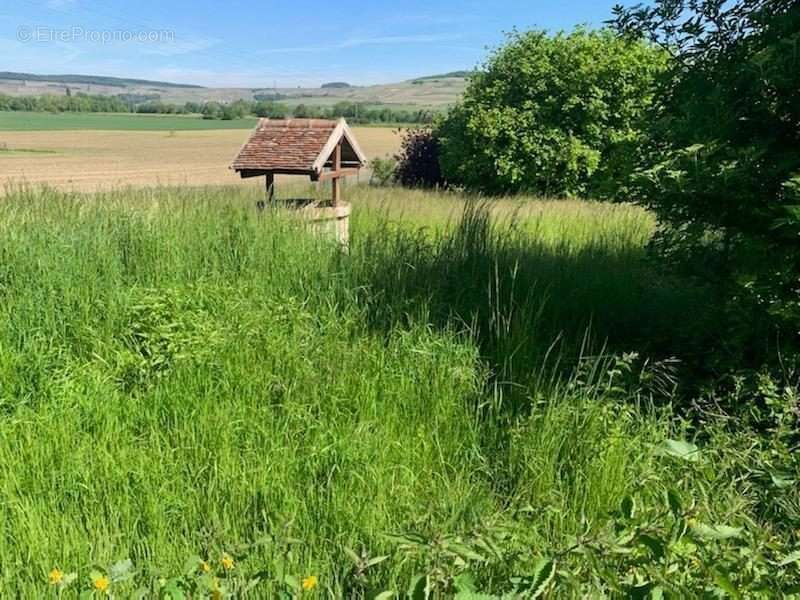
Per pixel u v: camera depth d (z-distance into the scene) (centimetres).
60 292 489
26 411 371
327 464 327
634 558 226
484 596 207
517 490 321
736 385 378
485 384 402
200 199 728
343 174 771
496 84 1872
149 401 385
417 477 326
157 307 476
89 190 853
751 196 376
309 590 242
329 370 414
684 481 310
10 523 280
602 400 367
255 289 537
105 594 230
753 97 402
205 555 267
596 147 1794
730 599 221
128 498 298
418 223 955
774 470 306
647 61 1753
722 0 441
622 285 566
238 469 319
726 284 423
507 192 1864
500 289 526
